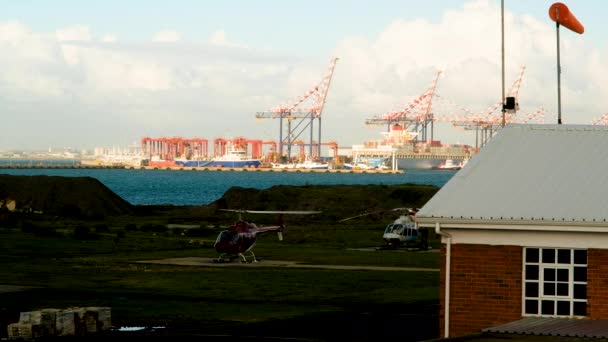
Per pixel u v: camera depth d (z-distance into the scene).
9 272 84.88
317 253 111.00
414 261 100.81
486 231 43.16
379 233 145.50
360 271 88.69
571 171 45.66
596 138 48.28
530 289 43.03
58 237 124.38
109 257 101.69
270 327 54.09
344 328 53.81
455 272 43.56
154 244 119.56
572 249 42.53
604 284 42.03
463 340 38.25
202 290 73.06
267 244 126.06
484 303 43.25
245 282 78.62
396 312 61.19
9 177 197.75
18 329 49.66
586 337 37.94
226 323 55.88
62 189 196.75
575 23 55.94
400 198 196.50
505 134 49.44
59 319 50.66
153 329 53.31
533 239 42.69
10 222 152.88
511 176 45.75
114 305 64.00
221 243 97.56
